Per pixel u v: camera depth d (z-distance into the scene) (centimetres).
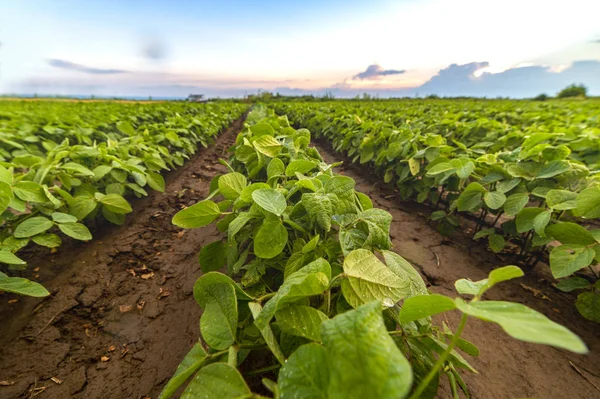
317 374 64
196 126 783
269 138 266
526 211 229
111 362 181
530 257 279
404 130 447
